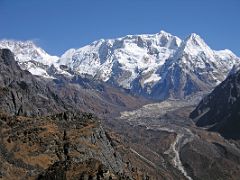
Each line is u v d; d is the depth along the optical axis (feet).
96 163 478.59
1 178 493.77
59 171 480.23
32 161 539.70
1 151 541.75
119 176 471.62
